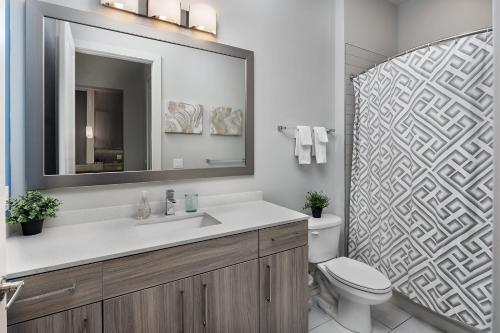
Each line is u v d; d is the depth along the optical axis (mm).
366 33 2510
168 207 1582
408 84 1870
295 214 1635
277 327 1485
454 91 1613
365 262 2240
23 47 1270
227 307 1302
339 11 2400
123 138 1519
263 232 1417
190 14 1698
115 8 1492
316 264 2061
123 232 1271
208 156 1803
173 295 1152
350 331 1799
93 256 985
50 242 1129
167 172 1652
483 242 1508
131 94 1538
